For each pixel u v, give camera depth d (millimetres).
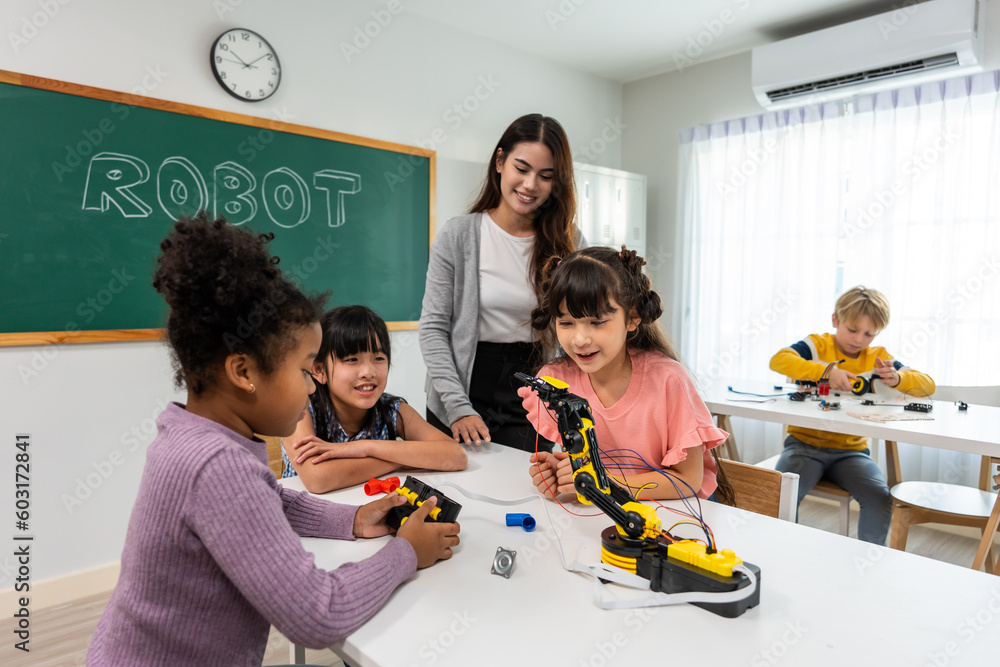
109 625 598
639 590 674
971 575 699
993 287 2539
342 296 2582
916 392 2193
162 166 2061
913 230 2723
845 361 2389
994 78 2496
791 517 1091
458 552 767
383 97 2662
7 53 1761
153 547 548
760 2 2660
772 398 2229
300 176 2410
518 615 618
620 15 2791
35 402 1857
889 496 1920
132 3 1970
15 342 1796
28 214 1824
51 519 1897
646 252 3770
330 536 817
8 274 1803
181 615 562
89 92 1889
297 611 546
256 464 589
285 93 2355
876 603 635
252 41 2229
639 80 3715
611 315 950
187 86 2105
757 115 3176
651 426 1081
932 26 2459
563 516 894
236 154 2229
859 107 2838
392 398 1364
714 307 3424
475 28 2920
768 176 3170
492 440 1524
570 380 1169
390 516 829
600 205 3318
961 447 1607
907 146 2732
